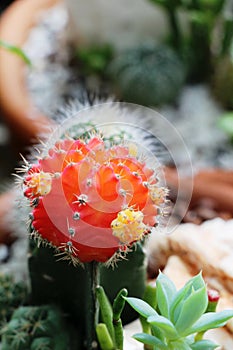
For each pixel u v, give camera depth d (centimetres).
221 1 63
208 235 38
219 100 66
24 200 30
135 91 62
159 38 70
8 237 45
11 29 73
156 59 63
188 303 28
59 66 71
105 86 68
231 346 34
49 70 71
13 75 63
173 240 38
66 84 69
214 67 68
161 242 38
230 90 65
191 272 37
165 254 39
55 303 36
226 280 36
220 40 67
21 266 44
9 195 45
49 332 35
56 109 55
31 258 35
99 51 70
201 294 28
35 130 56
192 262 37
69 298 36
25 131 57
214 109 66
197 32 65
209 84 69
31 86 68
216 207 45
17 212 38
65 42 73
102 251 27
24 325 35
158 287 29
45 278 35
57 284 35
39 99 67
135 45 68
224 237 38
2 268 44
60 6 78
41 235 28
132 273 34
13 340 35
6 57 65
